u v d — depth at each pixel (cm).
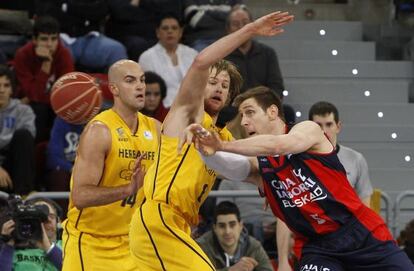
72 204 1499
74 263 1505
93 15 2328
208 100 1355
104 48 2264
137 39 2347
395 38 2622
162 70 2238
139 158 1408
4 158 2039
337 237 1282
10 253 1553
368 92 2452
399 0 2666
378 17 2688
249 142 1195
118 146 1481
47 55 2175
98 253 1504
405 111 2423
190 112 1327
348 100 2447
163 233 1345
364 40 2620
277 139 1210
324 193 1269
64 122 2041
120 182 1492
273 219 1941
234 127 1642
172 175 1343
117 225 1508
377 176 2295
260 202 1939
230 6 2422
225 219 1752
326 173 1270
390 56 2609
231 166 1299
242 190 1950
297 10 2666
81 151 1466
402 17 2667
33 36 2189
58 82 1617
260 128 1307
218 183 2030
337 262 1285
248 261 1706
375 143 2375
